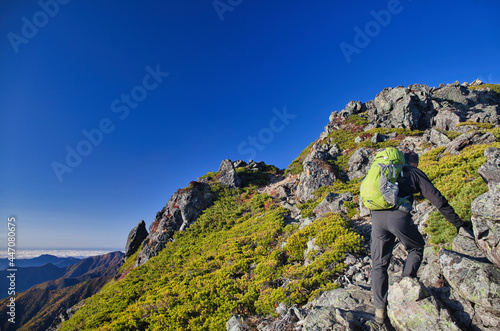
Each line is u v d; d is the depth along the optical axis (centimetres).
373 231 378
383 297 371
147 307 1203
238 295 940
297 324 564
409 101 3684
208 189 3400
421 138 3097
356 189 1819
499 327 308
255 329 702
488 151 531
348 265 842
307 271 881
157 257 2456
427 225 659
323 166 2888
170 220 3008
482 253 375
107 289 2247
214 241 2169
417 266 363
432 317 329
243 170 4197
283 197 2891
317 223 1316
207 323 841
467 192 629
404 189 357
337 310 448
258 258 1305
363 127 4244
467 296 343
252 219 2397
